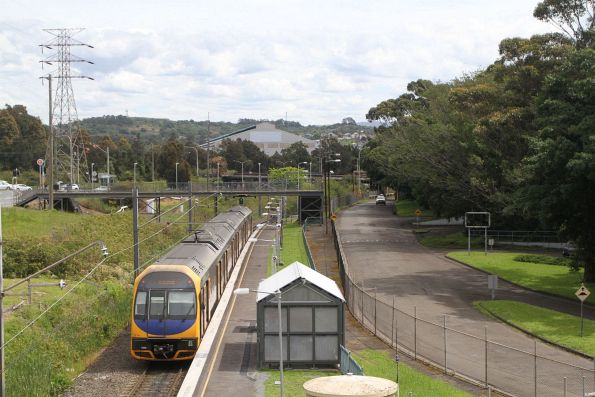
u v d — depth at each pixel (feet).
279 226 194.59
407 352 101.04
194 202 281.13
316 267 180.04
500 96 183.62
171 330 91.45
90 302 111.55
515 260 187.21
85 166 442.09
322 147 566.77
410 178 264.11
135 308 92.22
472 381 86.38
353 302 130.31
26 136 485.97
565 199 133.69
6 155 457.27
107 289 124.36
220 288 128.36
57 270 143.02
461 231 261.85
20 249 144.05
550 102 138.21
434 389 79.97
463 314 126.00
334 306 91.56
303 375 88.28
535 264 181.47
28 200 275.18
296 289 91.40
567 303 135.64
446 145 221.05
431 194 255.50
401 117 349.00
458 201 236.22
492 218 229.45
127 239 184.96
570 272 164.14
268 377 86.94
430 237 244.22
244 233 211.20
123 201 383.45
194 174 558.56
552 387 82.99
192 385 77.00
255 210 388.78
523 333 112.47
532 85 171.01
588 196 132.57
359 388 55.93
